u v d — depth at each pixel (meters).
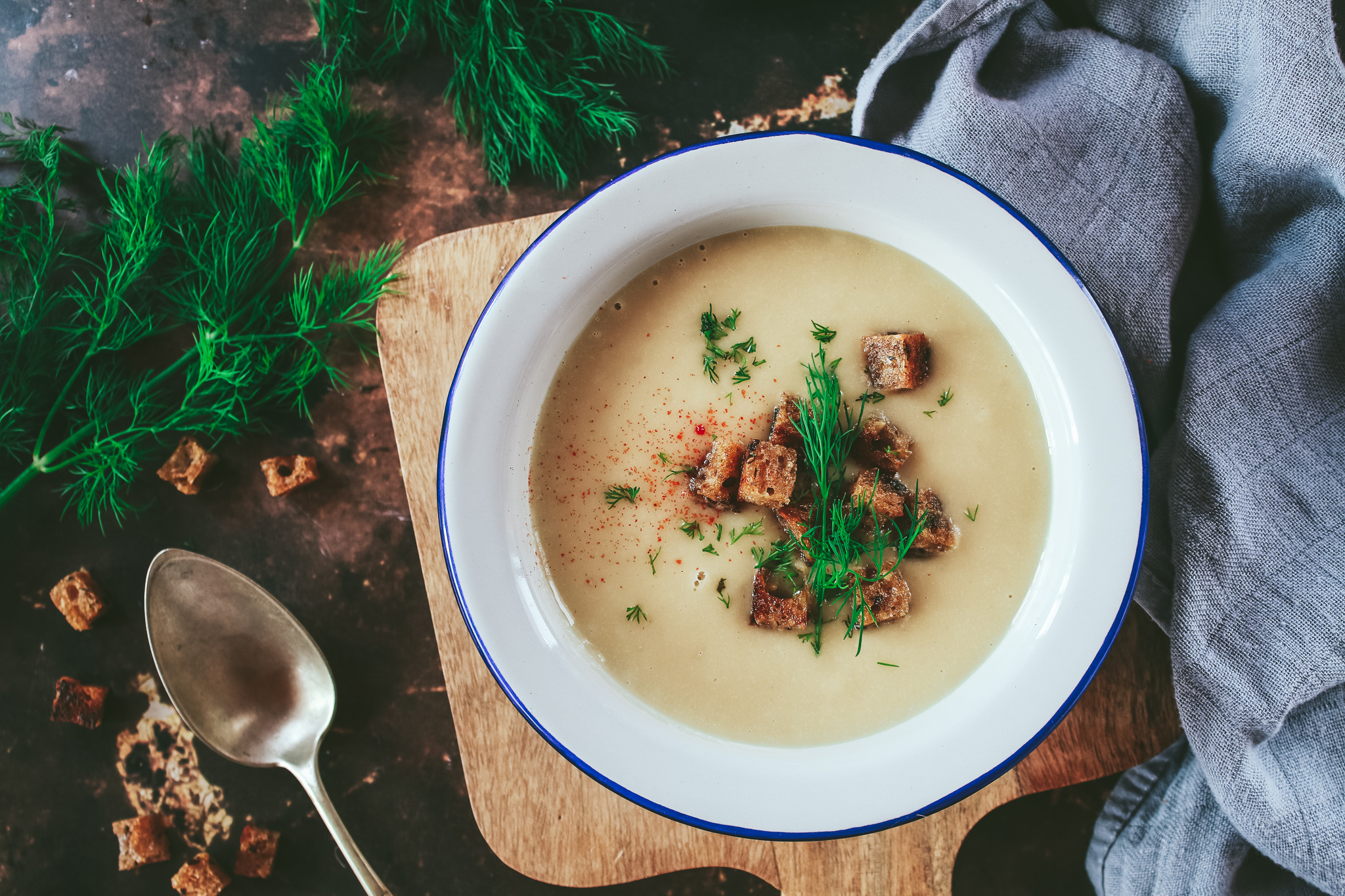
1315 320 0.48
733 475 0.46
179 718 0.55
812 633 0.47
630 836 0.51
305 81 0.55
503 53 0.53
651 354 0.48
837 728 0.47
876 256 0.47
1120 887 0.51
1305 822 0.47
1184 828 0.50
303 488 0.55
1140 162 0.49
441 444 0.46
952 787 0.46
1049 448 0.47
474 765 0.51
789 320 0.47
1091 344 0.45
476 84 0.53
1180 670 0.48
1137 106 0.49
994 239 0.46
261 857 0.54
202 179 0.54
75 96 0.56
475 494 0.46
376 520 0.55
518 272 0.46
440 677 0.55
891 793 0.46
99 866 0.55
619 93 0.55
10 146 0.54
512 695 0.46
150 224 0.52
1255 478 0.47
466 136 0.55
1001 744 0.46
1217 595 0.47
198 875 0.54
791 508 0.46
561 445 0.48
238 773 0.55
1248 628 0.47
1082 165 0.49
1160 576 0.49
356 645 0.55
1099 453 0.46
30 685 0.55
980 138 0.49
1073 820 0.53
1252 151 0.48
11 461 0.55
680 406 0.47
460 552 0.46
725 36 0.55
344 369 0.55
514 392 0.47
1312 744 0.48
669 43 0.55
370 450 0.55
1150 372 0.49
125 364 0.55
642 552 0.47
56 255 0.54
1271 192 0.49
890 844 0.51
